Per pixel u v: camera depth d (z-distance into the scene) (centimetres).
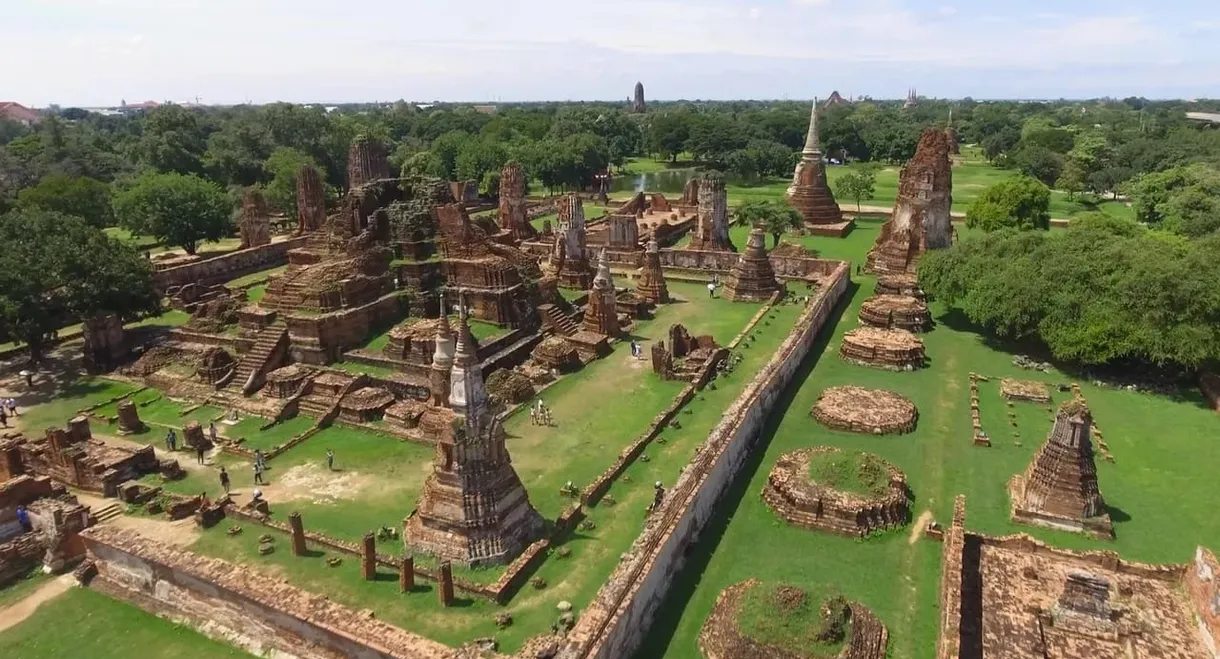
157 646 2823
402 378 5047
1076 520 3400
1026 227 8556
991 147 19012
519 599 2984
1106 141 15838
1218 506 3622
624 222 9019
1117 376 5178
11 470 4056
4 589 3184
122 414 4609
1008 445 4256
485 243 6197
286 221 10888
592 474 4006
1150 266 5006
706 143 19650
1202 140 14012
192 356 5562
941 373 5375
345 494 3878
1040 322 5284
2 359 5884
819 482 3594
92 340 5591
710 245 8738
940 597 2959
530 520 3400
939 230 7638
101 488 3919
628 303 6862
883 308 6266
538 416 4709
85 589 3181
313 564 3253
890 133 19600
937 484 3844
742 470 4019
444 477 3225
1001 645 2583
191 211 8700
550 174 14612
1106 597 2659
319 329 5278
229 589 2822
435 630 2805
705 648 2659
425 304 5978
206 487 3969
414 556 3241
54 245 5403
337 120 15288
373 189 6300
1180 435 4350
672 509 3188
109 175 12925
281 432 4619
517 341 5825
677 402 4806
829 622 2552
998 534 3394
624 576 2698
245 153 12462
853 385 5147
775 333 6347
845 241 9919
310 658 2658
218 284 7681
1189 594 2827
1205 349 4656
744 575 3131
